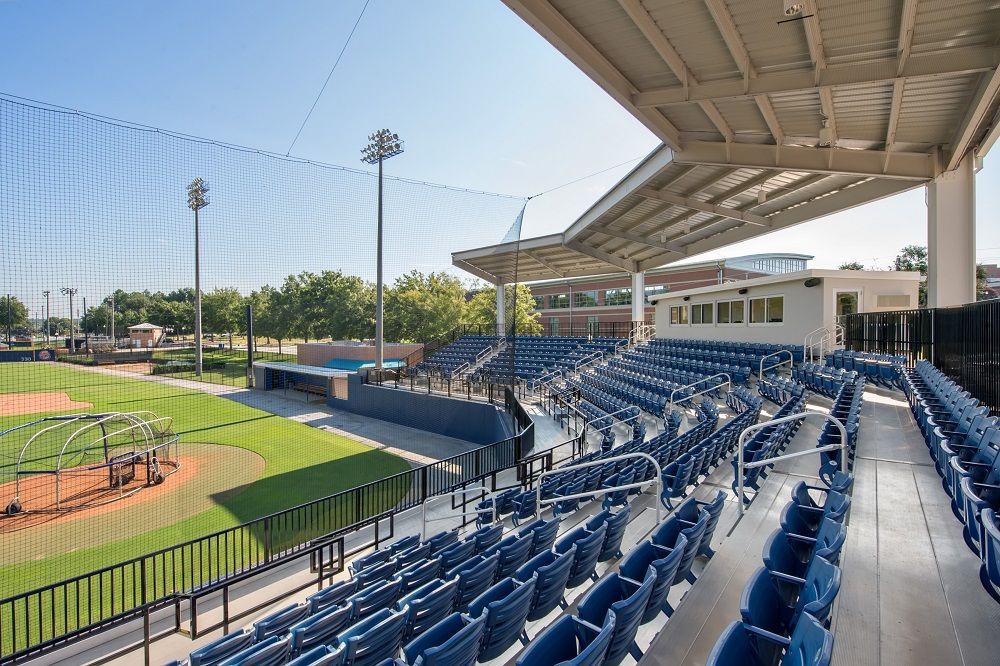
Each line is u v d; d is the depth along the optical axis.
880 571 3.50
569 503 7.12
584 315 48.19
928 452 6.48
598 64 9.20
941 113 10.23
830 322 16.14
